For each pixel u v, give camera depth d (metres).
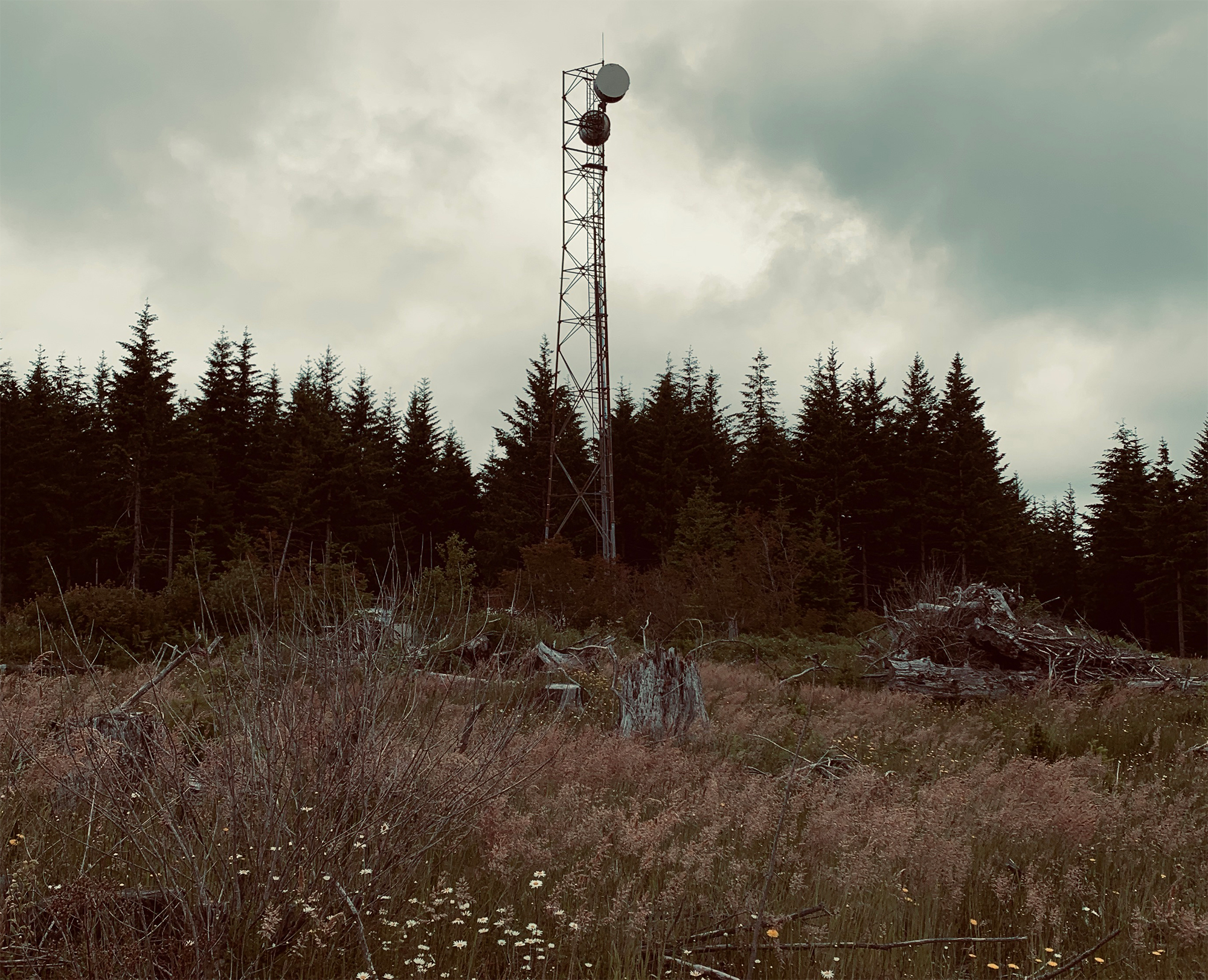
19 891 3.05
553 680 10.63
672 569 25.88
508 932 3.05
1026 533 48.88
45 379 49.09
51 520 39.72
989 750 8.59
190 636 14.18
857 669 16.27
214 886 3.12
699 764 6.30
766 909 3.57
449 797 3.63
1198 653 41.88
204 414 46.91
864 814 4.62
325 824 3.17
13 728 4.25
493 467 49.62
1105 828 5.03
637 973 3.06
